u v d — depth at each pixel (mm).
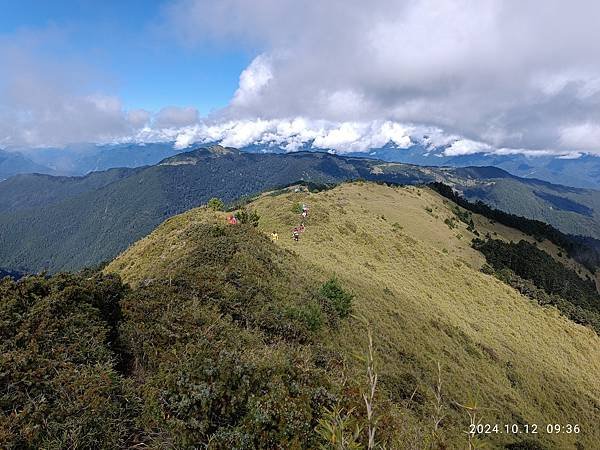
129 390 9469
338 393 8625
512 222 152125
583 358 57000
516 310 61688
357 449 4285
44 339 11031
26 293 13086
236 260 24906
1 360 9352
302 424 7906
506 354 40156
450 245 92500
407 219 96750
